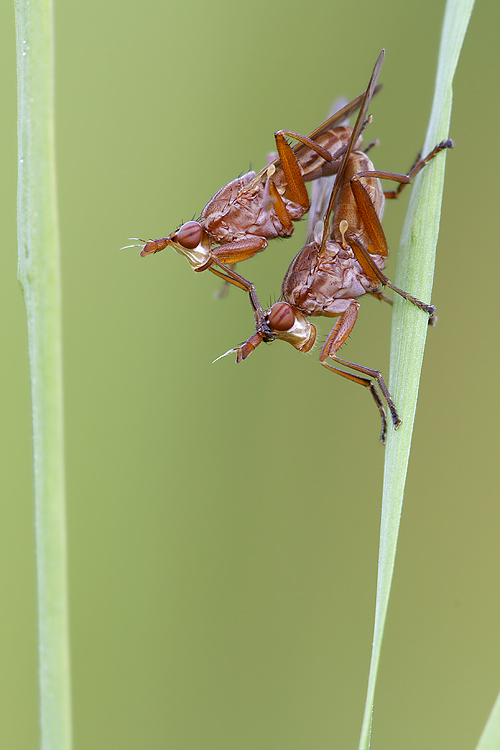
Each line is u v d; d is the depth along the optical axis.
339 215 0.12
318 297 0.12
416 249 0.12
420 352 0.11
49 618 0.11
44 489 0.11
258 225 0.12
